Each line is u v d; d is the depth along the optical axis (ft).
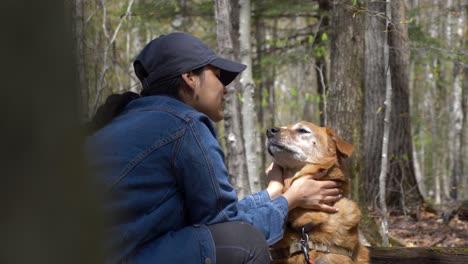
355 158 21.39
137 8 29.32
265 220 8.82
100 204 3.45
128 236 7.55
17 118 2.89
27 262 2.93
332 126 25.85
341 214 10.50
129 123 7.96
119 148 7.70
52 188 3.03
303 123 11.68
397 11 22.15
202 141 8.02
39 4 2.93
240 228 8.11
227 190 8.22
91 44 21.11
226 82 9.61
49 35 2.98
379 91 27.30
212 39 35.04
